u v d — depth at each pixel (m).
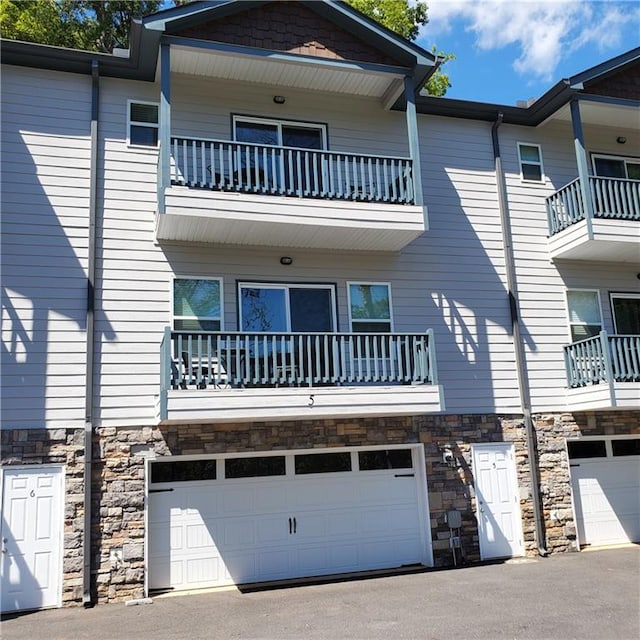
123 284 9.64
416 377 9.73
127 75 10.27
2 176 9.41
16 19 16.86
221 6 9.79
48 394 8.95
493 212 12.09
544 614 7.09
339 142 11.36
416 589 8.52
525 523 10.87
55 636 6.93
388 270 11.15
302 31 10.42
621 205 12.09
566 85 11.61
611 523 11.56
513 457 11.11
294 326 10.42
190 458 9.45
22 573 8.38
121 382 9.31
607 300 12.41
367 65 10.59
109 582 8.68
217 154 10.50
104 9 18.08
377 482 10.47
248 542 9.62
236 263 10.30
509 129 12.63
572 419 11.58
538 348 11.70
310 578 9.70
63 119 9.88
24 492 8.61
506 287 11.80
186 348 9.61
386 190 10.34
